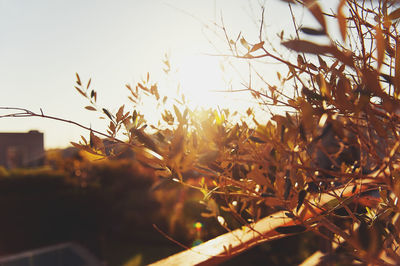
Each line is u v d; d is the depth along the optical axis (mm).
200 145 635
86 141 833
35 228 10477
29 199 10445
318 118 636
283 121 633
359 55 655
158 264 994
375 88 477
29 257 7672
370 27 656
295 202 681
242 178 840
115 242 9664
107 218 10812
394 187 575
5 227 10156
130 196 10812
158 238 8742
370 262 584
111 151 837
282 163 657
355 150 726
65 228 10805
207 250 1021
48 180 11078
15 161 17297
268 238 861
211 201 893
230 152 760
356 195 710
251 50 732
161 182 882
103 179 12305
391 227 703
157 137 782
